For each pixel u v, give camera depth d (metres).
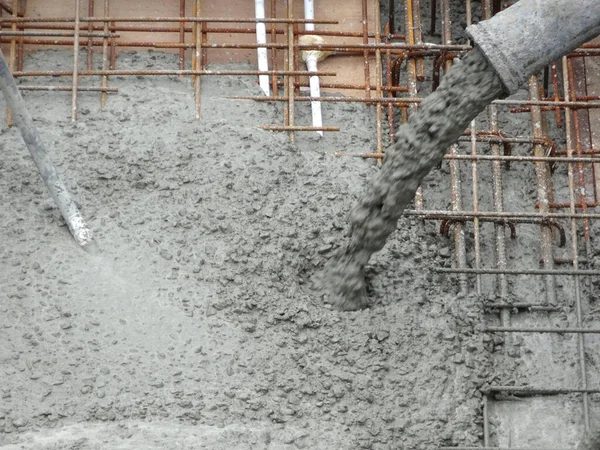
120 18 10.45
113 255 9.20
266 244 9.37
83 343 8.77
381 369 8.95
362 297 9.22
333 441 8.62
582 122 10.70
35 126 9.84
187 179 9.64
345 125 10.38
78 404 8.53
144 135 9.88
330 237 9.46
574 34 7.97
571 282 9.77
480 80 8.19
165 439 8.38
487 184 10.26
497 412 9.16
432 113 8.34
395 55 10.75
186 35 10.84
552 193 10.27
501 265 9.67
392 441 8.73
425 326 9.19
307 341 8.99
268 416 8.66
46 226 9.32
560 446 8.99
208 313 9.02
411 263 9.51
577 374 9.30
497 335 9.40
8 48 10.53
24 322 8.82
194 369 8.75
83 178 9.61
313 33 10.64
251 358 8.85
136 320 8.91
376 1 10.80
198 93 10.16
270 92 10.55
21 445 8.29
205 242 9.34
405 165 8.53
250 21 10.41
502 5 11.29
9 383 8.59
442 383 8.98
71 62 10.56
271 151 9.86
